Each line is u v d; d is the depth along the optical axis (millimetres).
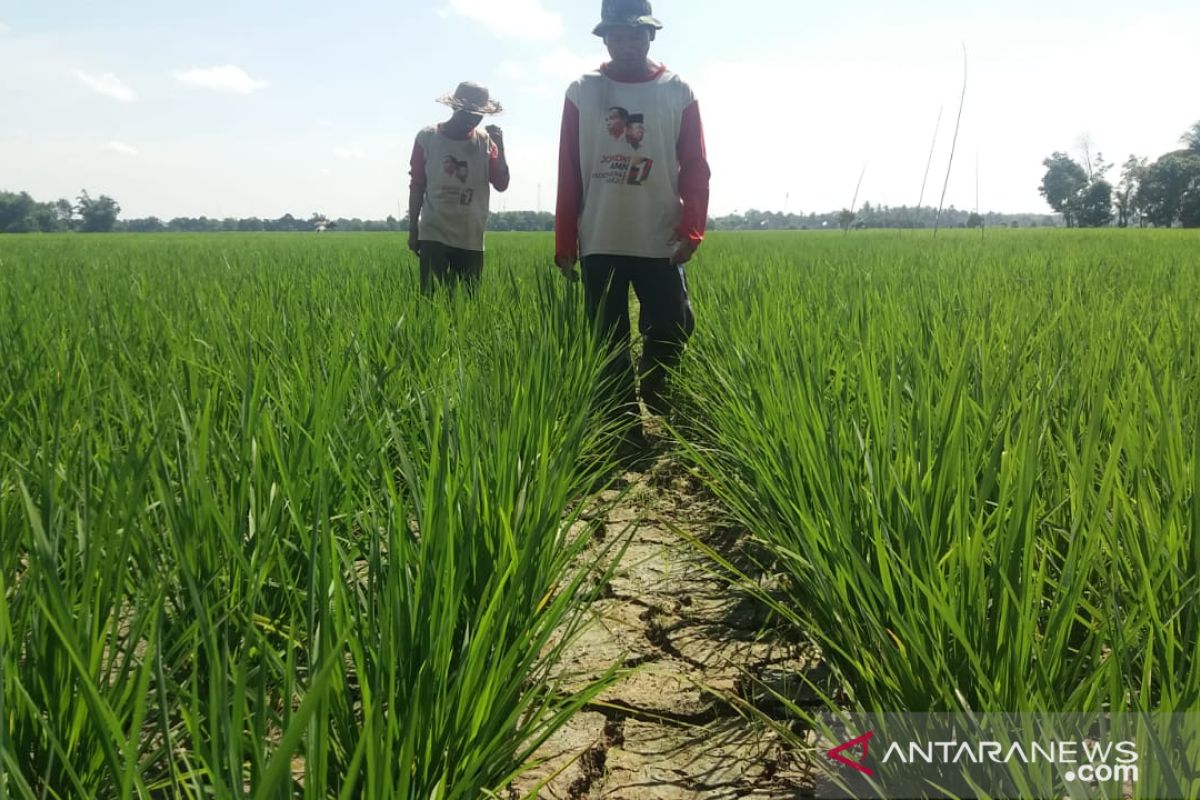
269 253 18594
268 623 1897
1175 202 97812
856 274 8750
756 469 2787
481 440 2619
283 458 2373
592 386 4074
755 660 2500
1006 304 5324
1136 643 1726
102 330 4387
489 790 1621
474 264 7582
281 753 995
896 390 2635
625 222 5000
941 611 1617
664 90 4961
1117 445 1728
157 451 1888
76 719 1441
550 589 2324
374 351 4137
